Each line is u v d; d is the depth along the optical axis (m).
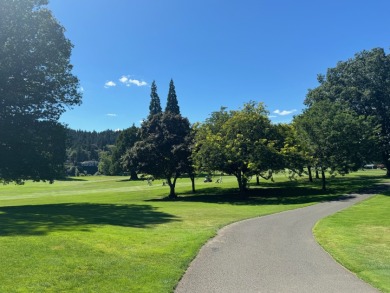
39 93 28.83
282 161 34.50
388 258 10.29
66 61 30.89
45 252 9.62
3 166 27.77
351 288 7.52
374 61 50.53
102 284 7.48
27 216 18.75
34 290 6.93
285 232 14.55
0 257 8.90
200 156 35.22
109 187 62.06
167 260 9.70
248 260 9.91
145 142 40.59
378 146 48.62
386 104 50.75
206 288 7.47
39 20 28.52
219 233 14.31
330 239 13.06
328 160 36.59
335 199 29.89
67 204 29.22
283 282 7.92
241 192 37.38
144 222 17.23
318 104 40.75
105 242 11.35
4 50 25.75
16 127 27.69
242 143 34.47
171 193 40.44
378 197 29.83
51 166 29.64
